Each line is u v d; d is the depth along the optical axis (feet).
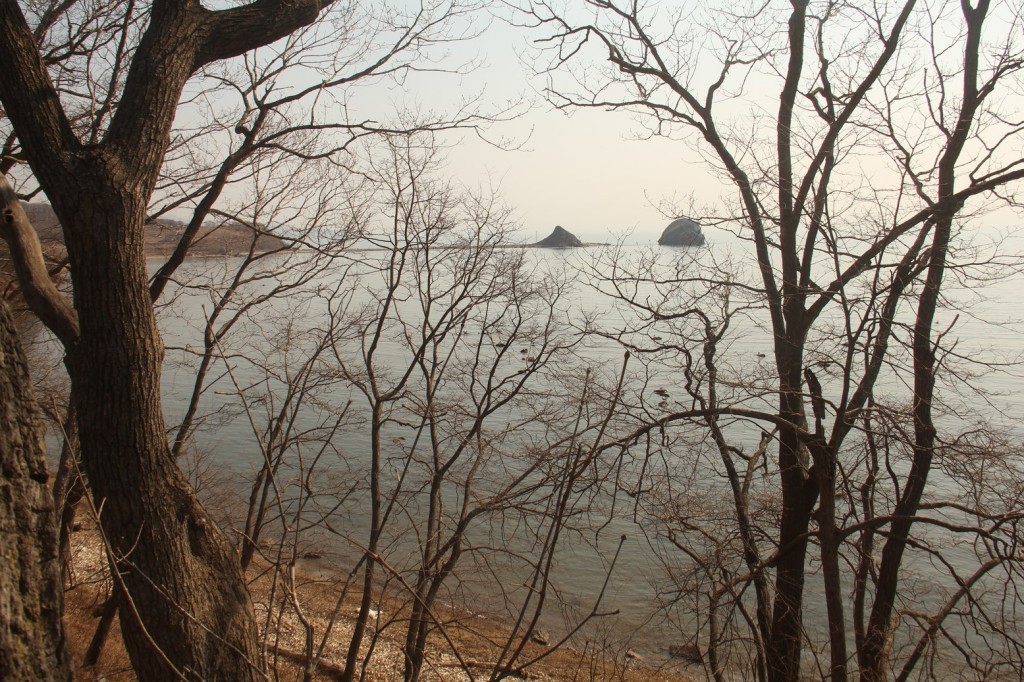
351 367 35.83
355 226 30.63
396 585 29.71
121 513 14.30
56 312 14.17
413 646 26.16
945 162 29.76
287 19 16.97
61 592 11.53
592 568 40.22
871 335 24.71
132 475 14.35
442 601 33.81
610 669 34.76
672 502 26.32
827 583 25.61
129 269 14.43
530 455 26.21
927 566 38.52
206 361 27.32
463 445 29.25
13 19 14.30
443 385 34.58
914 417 24.31
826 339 25.90
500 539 39.60
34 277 14.11
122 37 26.53
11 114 14.17
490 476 32.55
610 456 29.25
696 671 33.71
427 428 51.37
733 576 26.53
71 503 23.18
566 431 26.96
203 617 14.52
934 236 25.63
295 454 46.11
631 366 36.94
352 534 37.70
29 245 14.23
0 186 14.24
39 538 11.35
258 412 52.13
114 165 14.43
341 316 31.40
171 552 14.44
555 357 30.40
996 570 37.83
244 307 28.25
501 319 31.50
